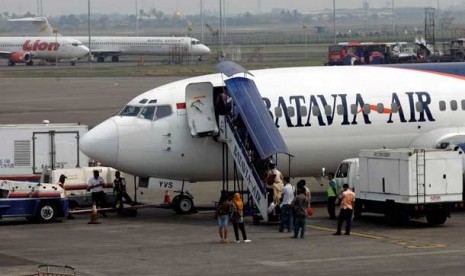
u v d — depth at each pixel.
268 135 78.25
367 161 76.75
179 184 84.25
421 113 87.69
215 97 82.44
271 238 70.00
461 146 85.31
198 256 62.81
